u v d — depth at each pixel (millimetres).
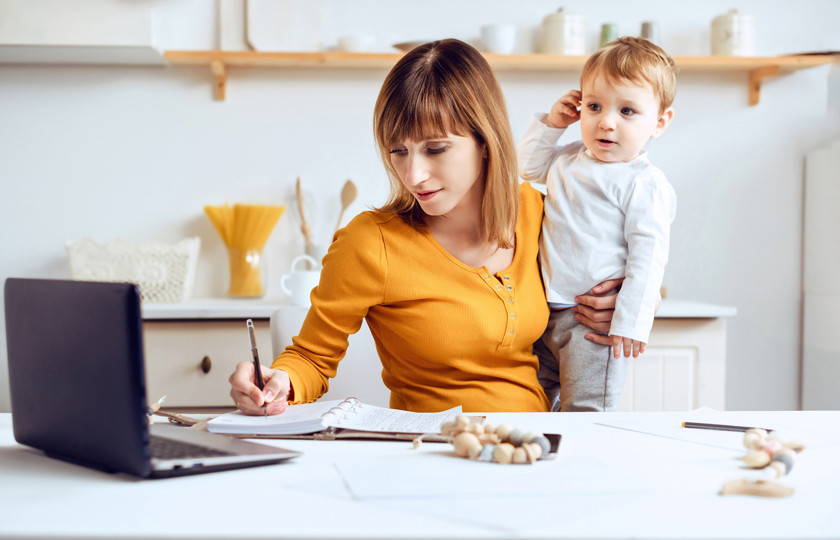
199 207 2545
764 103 2617
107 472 783
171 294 2334
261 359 2102
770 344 2656
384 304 1276
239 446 838
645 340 1291
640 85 1356
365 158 2564
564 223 1367
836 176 2443
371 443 907
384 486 710
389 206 1313
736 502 672
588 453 853
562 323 1387
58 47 2264
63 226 2520
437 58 1181
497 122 1211
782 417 1057
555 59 2404
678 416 1063
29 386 872
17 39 2236
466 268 1257
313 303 1265
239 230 2445
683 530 599
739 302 2648
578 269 1345
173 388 2094
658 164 2617
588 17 2578
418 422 994
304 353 1238
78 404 795
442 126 1139
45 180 2510
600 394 1358
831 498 685
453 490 697
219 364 2098
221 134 2539
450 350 1241
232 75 2529
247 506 662
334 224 2574
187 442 851
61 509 656
